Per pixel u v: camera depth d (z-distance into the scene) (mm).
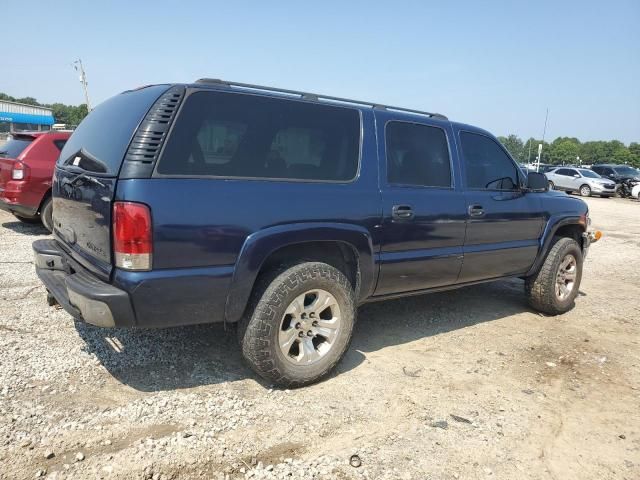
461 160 4586
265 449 2791
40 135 8195
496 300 6137
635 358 4488
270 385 3500
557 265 5445
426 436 3033
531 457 2910
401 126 4180
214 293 3062
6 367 3445
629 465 2908
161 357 3799
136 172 2822
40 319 4367
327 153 3664
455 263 4469
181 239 2906
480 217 4602
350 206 3633
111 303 2812
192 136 3029
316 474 2623
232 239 3080
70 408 3027
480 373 3973
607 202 24297
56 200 3852
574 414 3434
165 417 3008
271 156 3363
